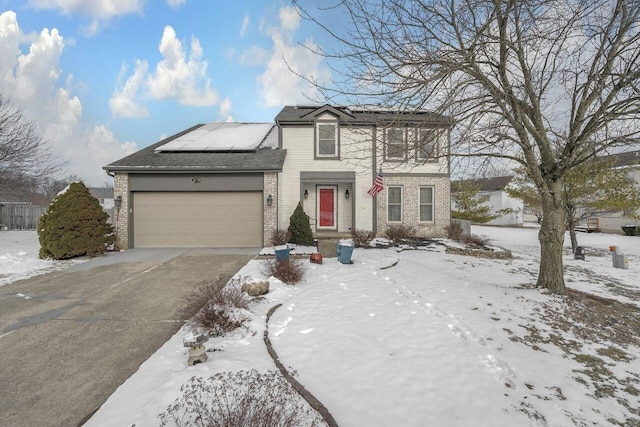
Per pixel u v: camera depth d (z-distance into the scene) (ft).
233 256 35.86
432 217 50.70
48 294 22.65
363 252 38.11
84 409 10.51
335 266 29.86
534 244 57.57
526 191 51.96
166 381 10.96
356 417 9.70
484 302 20.10
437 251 40.60
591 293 25.40
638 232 68.49
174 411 9.04
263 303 19.42
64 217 34.53
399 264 31.37
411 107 20.57
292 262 26.50
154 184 41.37
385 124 22.26
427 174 50.11
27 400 10.96
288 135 49.16
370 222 49.73
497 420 9.74
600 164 43.50
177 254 37.14
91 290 23.54
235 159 43.19
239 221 42.22
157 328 16.99
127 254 37.32
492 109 20.68
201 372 11.38
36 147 57.98
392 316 17.81
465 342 14.82
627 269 35.65
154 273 28.40
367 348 14.06
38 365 13.25
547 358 13.87
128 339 15.69
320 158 49.14
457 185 77.56
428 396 10.78
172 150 45.68
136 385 11.16
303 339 14.94
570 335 16.35
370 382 11.50
